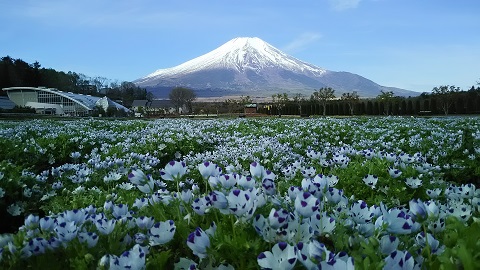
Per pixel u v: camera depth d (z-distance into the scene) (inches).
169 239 89.6
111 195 166.2
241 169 263.7
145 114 4094.5
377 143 466.0
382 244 82.4
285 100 5162.4
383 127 770.8
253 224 88.4
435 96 2687.0
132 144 480.4
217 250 84.5
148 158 302.0
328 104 3629.4
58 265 90.4
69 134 582.6
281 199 115.3
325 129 697.6
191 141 502.3
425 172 219.0
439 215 99.1
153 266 86.7
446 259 68.5
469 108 2447.1
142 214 116.0
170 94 6737.2
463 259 64.1
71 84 7362.2
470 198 148.8
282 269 68.2
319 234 91.0
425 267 80.3
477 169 300.5
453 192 153.8
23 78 6294.3
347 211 106.9
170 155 456.8
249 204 86.2
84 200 187.6
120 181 251.6
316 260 69.3
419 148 419.8
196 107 6289.4
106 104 4717.0
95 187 230.2
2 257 91.0
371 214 102.7
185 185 248.7
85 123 1083.3
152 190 118.2
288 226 89.7
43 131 746.2
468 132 367.6
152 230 89.4
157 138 525.0
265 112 4707.2
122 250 93.8
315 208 85.5
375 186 207.6
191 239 80.8
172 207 114.9
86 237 90.7
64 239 90.5
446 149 374.6
